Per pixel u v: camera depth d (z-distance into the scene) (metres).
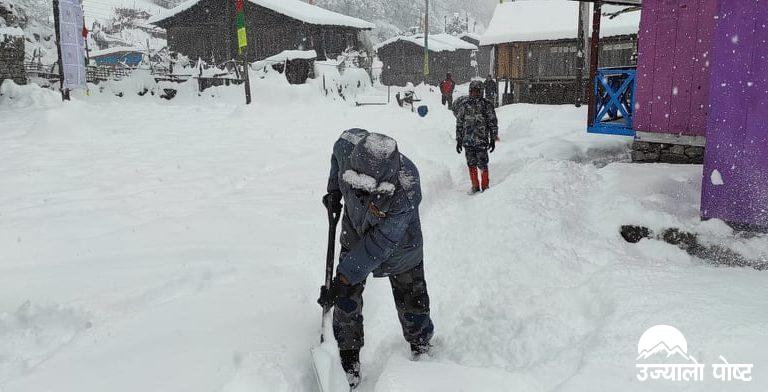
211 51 37.44
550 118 12.91
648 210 4.85
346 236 3.14
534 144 9.83
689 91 6.78
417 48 51.22
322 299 2.96
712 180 4.57
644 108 7.25
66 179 7.82
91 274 4.25
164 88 24.88
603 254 4.37
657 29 6.96
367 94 30.78
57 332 3.40
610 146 8.81
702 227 4.55
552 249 4.49
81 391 2.71
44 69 27.89
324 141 12.05
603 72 8.66
